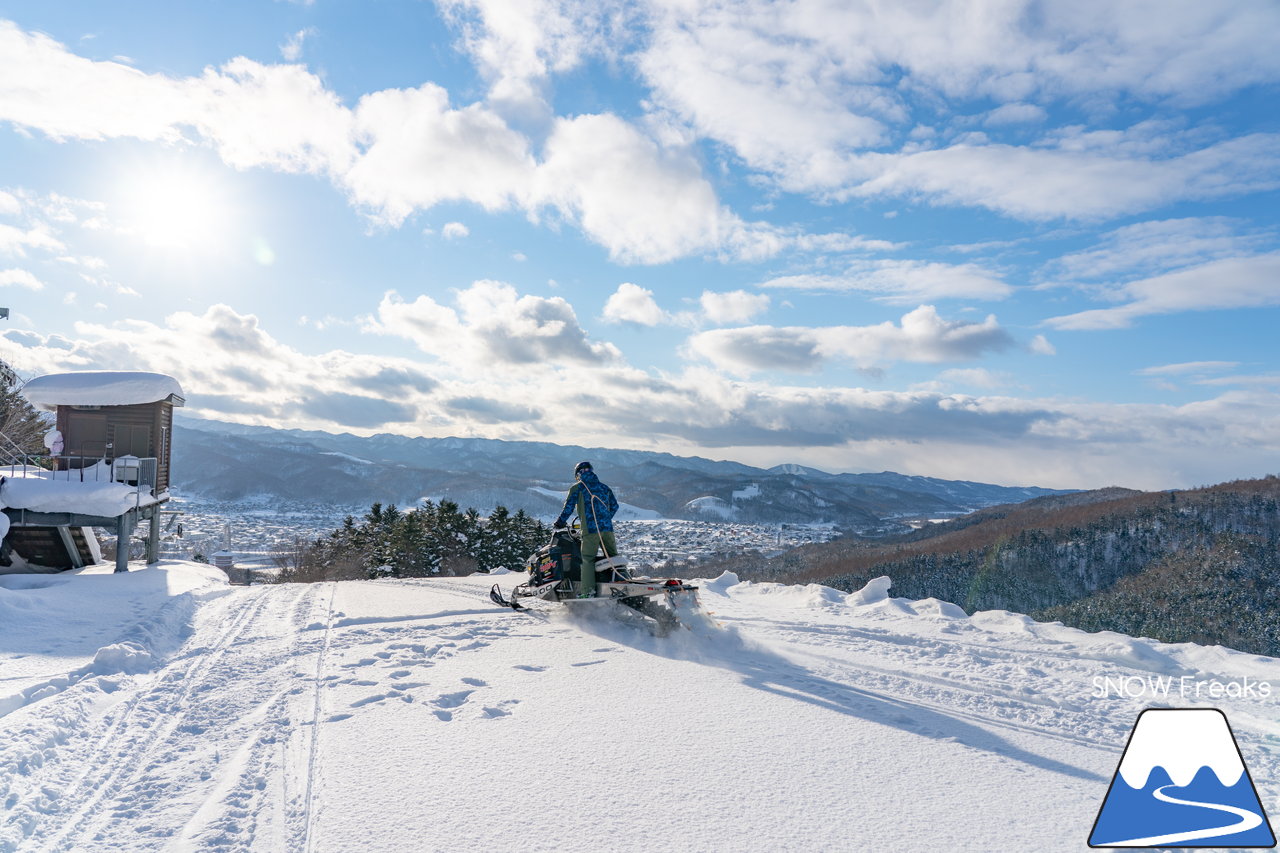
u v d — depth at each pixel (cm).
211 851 288
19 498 1113
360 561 4262
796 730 436
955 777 364
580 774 363
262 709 479
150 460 1336
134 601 879
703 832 299
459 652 648
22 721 425
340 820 310
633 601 775
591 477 821
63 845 292
